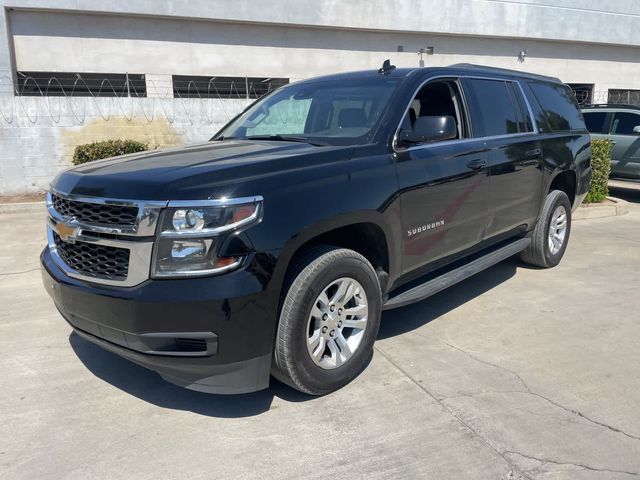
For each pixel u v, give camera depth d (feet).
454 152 14.03
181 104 39.91
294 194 10.11
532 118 18.37
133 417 10.64
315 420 10.44
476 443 9.66
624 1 69.82
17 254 22.81
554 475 8.82
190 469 9.07
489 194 15.51
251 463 9.21
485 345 13.71
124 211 9.56
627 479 8.71
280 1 52.49
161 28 50.11
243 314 9.38
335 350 11.23
